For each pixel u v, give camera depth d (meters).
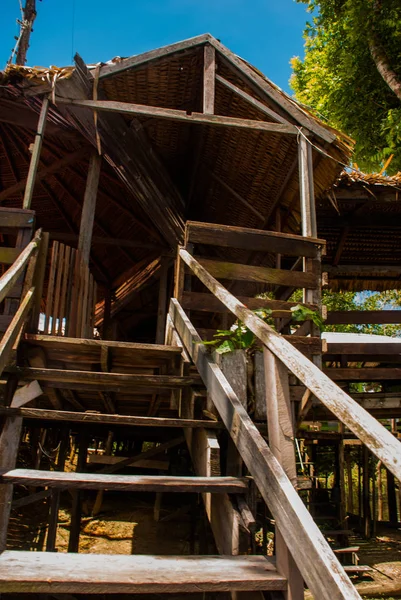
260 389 3.39
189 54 5.48
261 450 1.92
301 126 5.32
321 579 1.35
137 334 10.92
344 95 10.63
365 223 7.32
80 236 5.95
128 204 8.56
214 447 2.54
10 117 6.02
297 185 6.13
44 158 8.13
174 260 8.62
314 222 4.94
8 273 2.95
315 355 4.05
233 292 8.50
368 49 10.20
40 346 3.56
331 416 5.16
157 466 7.84
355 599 1.20
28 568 1.57
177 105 6.32
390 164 10.02
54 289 4.49
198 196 8.18
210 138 6.54
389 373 5.30
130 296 9.18
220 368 3.04
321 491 10.02
